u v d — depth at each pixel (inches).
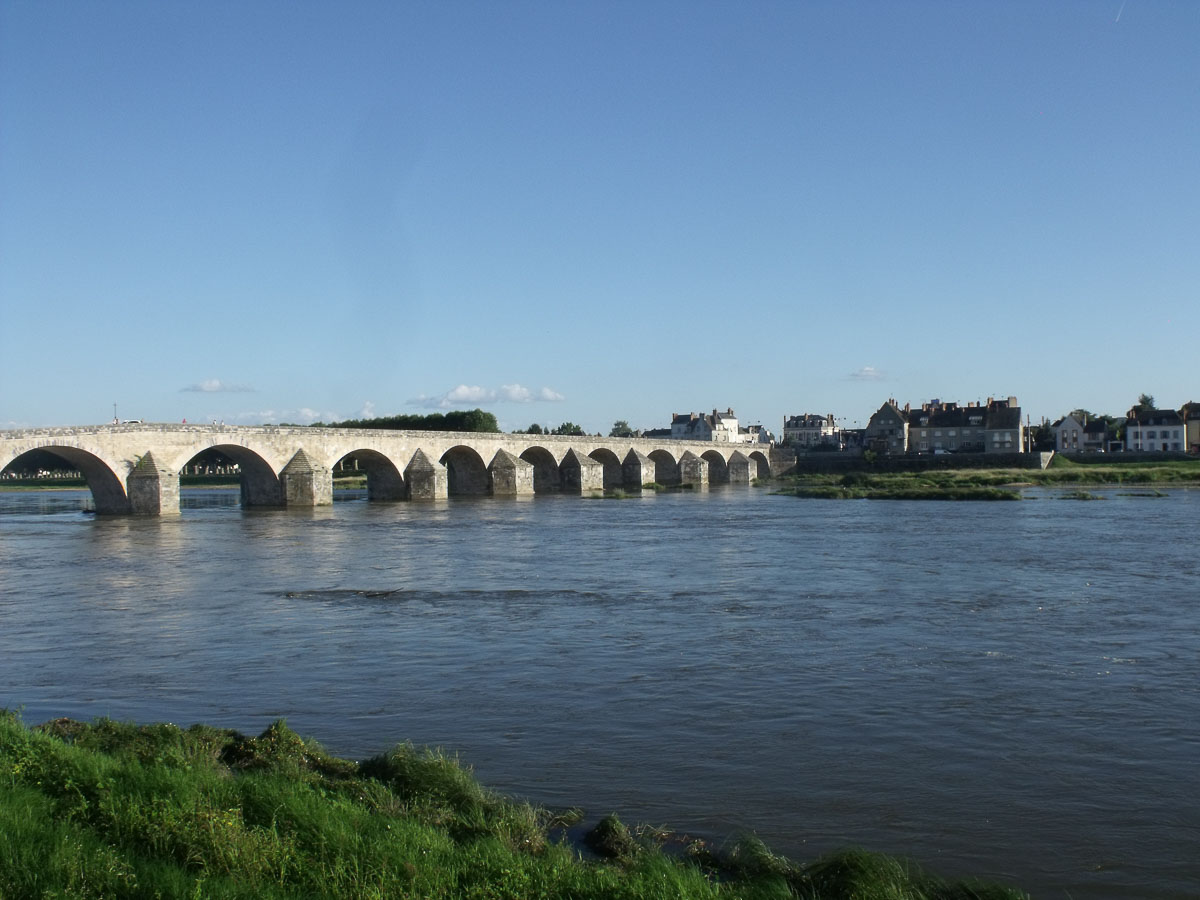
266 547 2169.0
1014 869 541.6
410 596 1466.5
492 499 4266.7
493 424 6663.4
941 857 556.1
